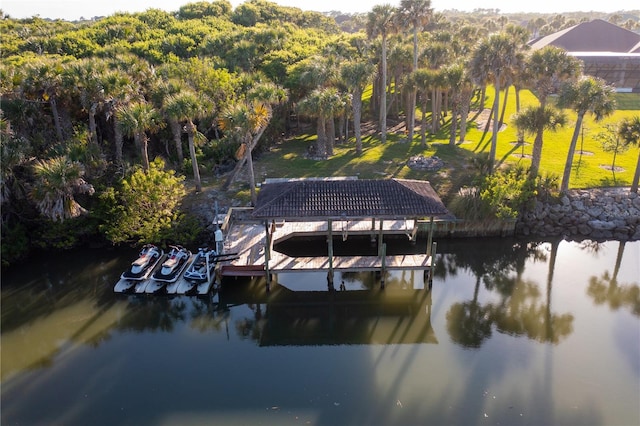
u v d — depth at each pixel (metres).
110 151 35.78
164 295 24.45
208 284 24.62
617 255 29.12
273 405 17.00
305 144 46.06
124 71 33.88
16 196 27.97
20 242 27.92
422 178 34.91
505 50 32.66
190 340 21.55
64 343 21.03
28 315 23.08
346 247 29.97
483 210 30.48
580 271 27.34
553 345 20.23
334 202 23.62
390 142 45.12
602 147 39.97
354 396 17.42
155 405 17.09
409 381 18.17
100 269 27.25
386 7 42.59
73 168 25.22
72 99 32.94
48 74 30.56
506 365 18.98
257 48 56.06
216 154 38.94
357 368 19.16
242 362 19.80
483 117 55.56
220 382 18.42
